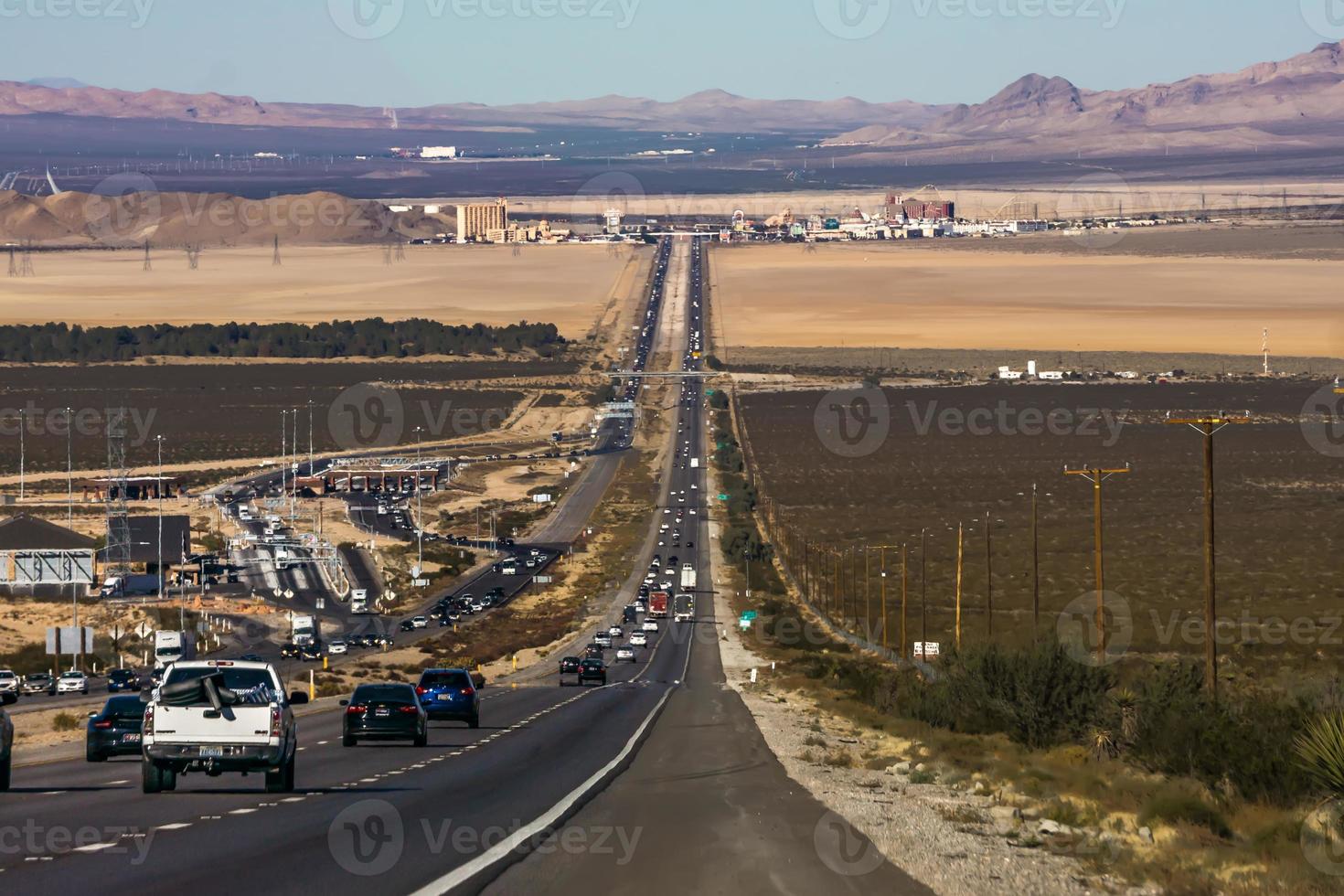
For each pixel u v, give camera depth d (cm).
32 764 8438
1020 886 4588
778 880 4500
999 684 12256
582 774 7562
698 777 7625
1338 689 9312
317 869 4403
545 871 4559
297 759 8556
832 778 7919
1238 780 7462
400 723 9438
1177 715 8781
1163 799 6594
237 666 6450
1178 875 4978
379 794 6512
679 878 4497
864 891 4362
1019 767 9056
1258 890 4806
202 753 6319
